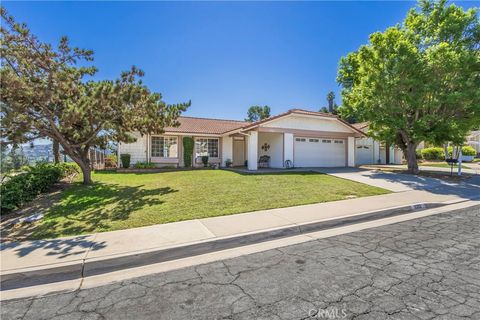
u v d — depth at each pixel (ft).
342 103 59.82
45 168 32.22
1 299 9.41
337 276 10.40
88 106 27.91
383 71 41.14
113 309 8.54
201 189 28.81
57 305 8.91
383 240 14.70
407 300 8.57
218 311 8.22
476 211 21.74
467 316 7.64
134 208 21.09
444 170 53.31
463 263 11.46
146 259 12.59
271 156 59.41
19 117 26.48
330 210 20.59
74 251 12.82
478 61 38.04
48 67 28.63
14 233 16.01
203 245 13.80
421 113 45.11
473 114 39.88
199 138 63.10
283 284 9.87
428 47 42.68
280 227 16.30
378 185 33.17
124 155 55.01
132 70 29.96
